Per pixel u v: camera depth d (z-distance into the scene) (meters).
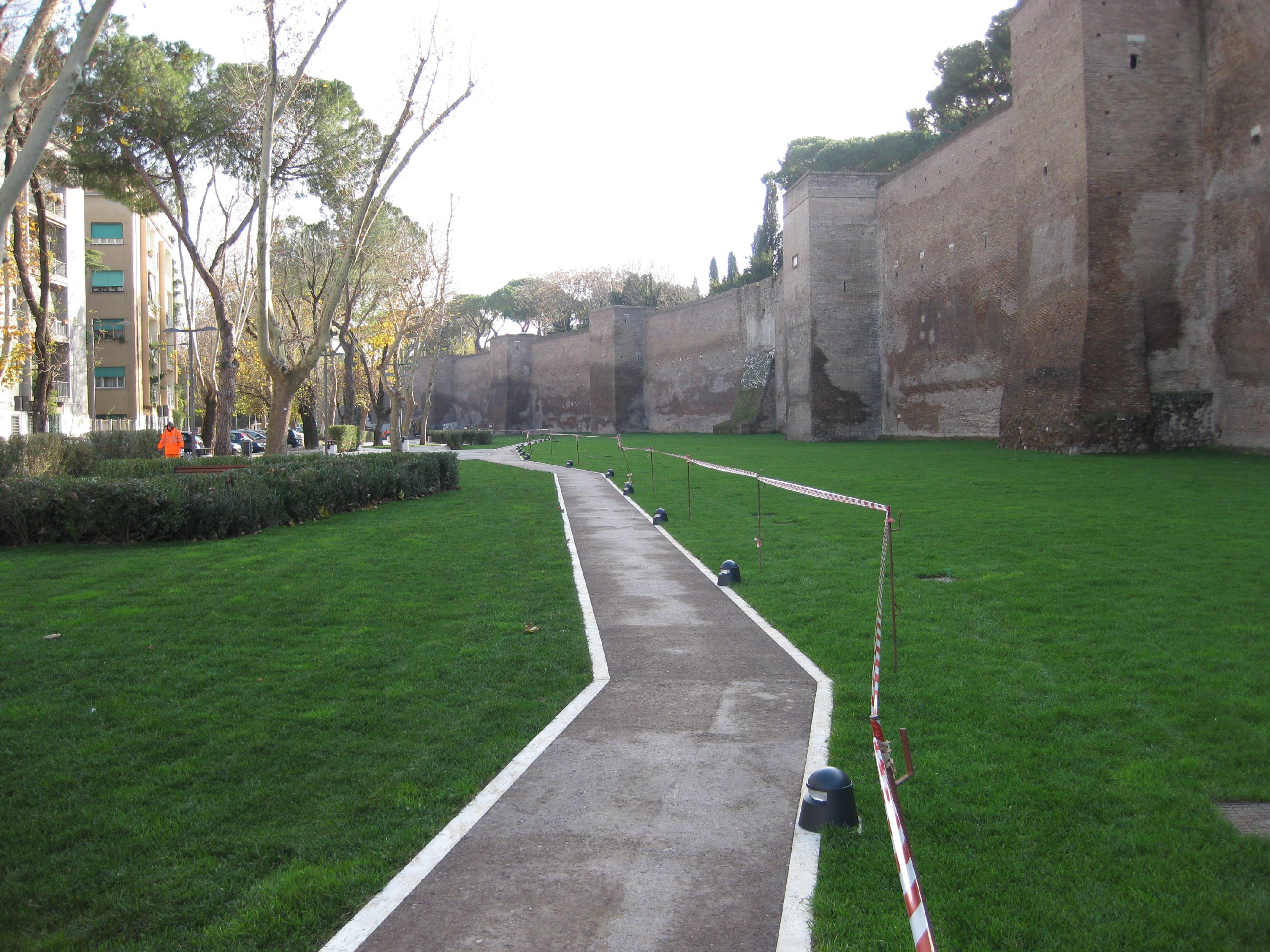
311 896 3.39
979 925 3.12
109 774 4.58
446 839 3.84
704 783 4.39
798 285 44.91
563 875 3.55
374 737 5.07
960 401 36.69
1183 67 25.92
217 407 23.62
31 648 6.80
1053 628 6.88
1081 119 26.03
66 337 36.41
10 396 32.84
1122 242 25.72
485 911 3.30
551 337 78.88
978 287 35.28
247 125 22.28
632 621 7.77
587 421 74.44
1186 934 3.07
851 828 3.84
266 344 19.11
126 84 20.27
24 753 4.86
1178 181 25.83
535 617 7.84
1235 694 5.30
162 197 23.95
